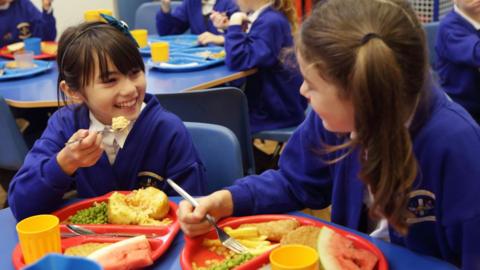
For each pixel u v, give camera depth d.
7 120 2.12
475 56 2.58
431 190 1.06
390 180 0.94
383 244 1.04
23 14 3.44
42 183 1.21
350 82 0.90
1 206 2.77
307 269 0.86
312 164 1.27
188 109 2.06
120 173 1.48
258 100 2.66
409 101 0.95
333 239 1.03
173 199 1.29
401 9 0.94
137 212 1.18
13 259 1.03
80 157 1.21
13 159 2.23
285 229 1.09
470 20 2.67
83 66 1.40
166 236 1.09
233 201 1.20
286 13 2.63
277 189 1.27
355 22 0.91
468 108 2.74
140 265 0.99
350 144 0.97
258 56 2.49
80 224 1.17
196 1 3.53
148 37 3.39
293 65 1.52
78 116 1.48
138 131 1.49
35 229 1.05
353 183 1.20
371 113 0.89
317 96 0.97
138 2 4.55
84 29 1.45
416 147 1.05
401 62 0.90
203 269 0.99
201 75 2.41
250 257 1.01
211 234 1.10
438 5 3.11
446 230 1.06
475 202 1.02
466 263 1.04
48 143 1.42
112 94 1.42
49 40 3.51
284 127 2.67
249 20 2.61
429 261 0.98
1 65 2.66
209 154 1.63
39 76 2.51
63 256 0.72
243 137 2.22
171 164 1.52
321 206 1.33
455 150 1.02
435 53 2.87
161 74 2.45
